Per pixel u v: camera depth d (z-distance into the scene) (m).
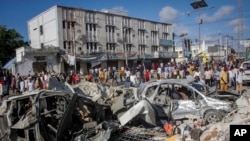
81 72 32.72
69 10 35.88
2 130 6.74
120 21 43.00
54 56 31.62
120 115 8.29
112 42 41.44
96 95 10.13
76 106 7.23
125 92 10.02
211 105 8.33
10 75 18.56
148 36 48.75
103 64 37.56
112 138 7.00
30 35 42.22
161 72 23.83
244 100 7.25
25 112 6.71
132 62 42.25
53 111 6.87
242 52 45.69
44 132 6.44
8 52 42.34
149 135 7.20
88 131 7.02
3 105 6.98
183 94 9.06
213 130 5.61
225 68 14.98
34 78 17.30
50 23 36.03
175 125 7.50
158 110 8.90
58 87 9.95
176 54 51.47
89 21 38.12
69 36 35.72
